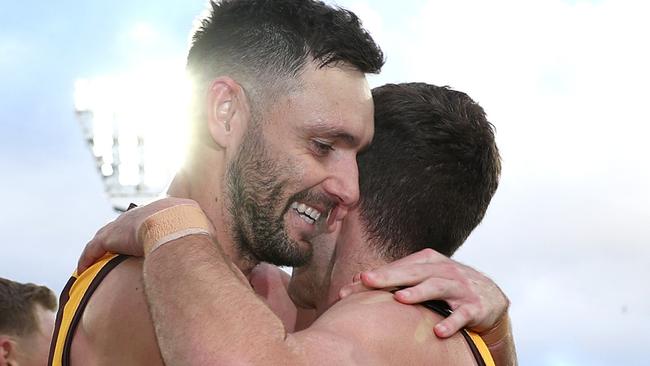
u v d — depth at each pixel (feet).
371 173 7.68
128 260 7.03
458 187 7.76
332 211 7.60
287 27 7.45
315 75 7.38
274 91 7.38
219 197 7.49
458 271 7.41
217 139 7.45
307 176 7.39
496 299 7.41
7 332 11.73
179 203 6.98
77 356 6.99
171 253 6.70
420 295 7.14
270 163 7.39
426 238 7.72
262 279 8.45
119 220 7.13
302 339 6.63
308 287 7.93
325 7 7.54
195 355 6.36
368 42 7.54
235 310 6.49
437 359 7.00
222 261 6.76
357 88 7.48
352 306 7.07
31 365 11.79
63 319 7.09
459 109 7.86
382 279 7.17
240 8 7.57
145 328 6.70
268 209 7.41
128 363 6.73
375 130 7.74
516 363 7.95
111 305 6.89
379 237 7.64
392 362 6.82
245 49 7.48
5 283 11.98
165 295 6.53
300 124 7.34
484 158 7.91
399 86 7.97
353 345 6.74
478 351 7.30
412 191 7.62
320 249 7.79
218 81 7.48
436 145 7.68
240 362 6.33
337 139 7.41
